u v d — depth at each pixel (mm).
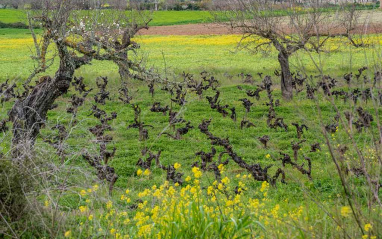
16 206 9008
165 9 135000
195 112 28031
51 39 17484
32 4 23062
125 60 18859
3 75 45500
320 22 24719
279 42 29922
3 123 17438
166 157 19609
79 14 23031
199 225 7855
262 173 15430
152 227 8117
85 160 14602
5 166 8945
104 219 10484
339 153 7262
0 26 101750
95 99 30188
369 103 25812
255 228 8727
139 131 22188
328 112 25734
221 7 30672
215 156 19719
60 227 9148
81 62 17750
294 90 33594
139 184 15758
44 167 9812
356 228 7125
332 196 14164
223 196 11039
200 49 68312
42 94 16547
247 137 22859
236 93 33875
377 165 7895
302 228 7609
